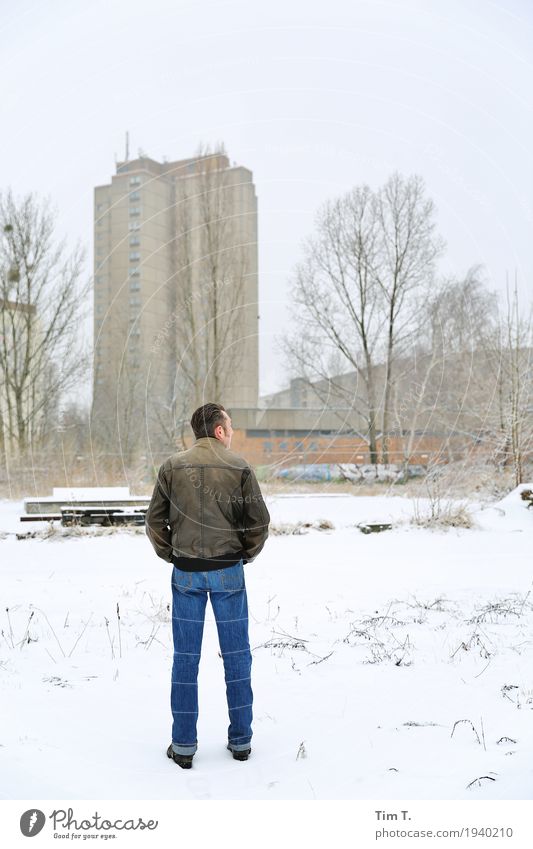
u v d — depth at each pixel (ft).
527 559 27.04
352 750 9.55
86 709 11.06
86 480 52.21
